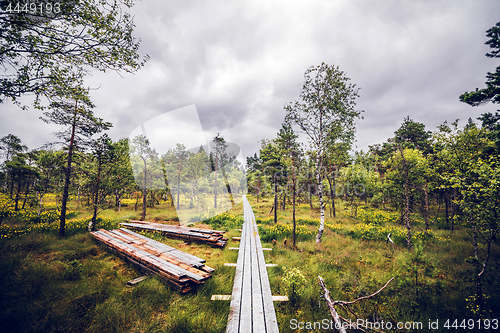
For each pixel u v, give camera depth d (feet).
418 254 20.58
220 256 28.78
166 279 19.63
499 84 34.60
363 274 24.53
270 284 21.68
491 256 28.68
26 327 13.04
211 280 20.33
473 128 35.68
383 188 69.46
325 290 16.72
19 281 17.20
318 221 60.34
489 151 33.81
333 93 42.42
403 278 20.98
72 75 15.55
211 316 16.02
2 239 28.32
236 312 16.61
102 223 42.04
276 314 16.97
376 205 97.14
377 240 42.83
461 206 21.74
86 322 14.44
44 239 29.22
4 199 65.57
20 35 12.17
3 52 12.15
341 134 42.93
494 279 18.61
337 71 41.70
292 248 34.27
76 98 16.52
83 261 23.73
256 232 42.91
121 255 25.40
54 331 13.20
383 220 64.80
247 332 14.60
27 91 14.05
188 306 16.90
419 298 18.84
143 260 21.95
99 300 16.75
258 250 31.58
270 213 72.59
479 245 31.53
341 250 34.96
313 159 45.39
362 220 65.41
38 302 15.23
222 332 14.61
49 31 12.85
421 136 85.81
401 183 55.83
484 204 19.93
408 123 88.89
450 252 33.27
